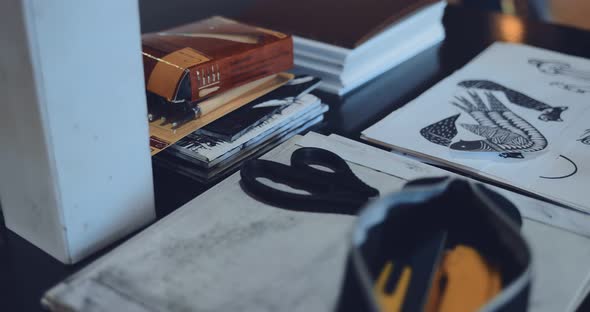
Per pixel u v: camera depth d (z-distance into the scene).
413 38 0.86
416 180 0.45
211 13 0.89
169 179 0.58
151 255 0.45
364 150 0.59
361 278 0.32
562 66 0.82
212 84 0.62
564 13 1.36
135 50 0.46
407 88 0.77
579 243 0.47
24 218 0.49
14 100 0.43
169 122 0.61
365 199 0.50
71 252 0.47
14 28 0.40
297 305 0.41
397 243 0.42
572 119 0.69
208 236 0.47
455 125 0.67
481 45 0.89
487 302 0.36
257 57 0.66
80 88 0.44
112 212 0.49
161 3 0.91
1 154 0.47
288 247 0.46
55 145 0.43
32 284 0.46
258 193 0.51
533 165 0.60
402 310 0.37
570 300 0.42
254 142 0.61
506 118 0.69
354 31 0.75
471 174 0.59
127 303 0.41
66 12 0.41
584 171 0.59
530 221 0.49
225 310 0.41
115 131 0.47
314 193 0.52
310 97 0.68
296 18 0.79
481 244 0.43
